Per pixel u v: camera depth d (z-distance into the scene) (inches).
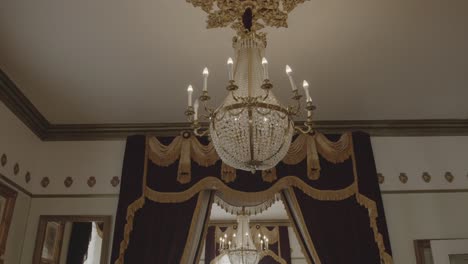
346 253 130.7
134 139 145.8
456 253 132.7
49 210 140.9
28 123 137.2
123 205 135.3
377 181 140.3
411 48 108.0
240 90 78.4
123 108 138.6
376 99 134.4
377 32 101.7
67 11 93.2
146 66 114.6
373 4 92.7
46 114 140.9
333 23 98.5
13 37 101.8
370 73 119.2
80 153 148.8
